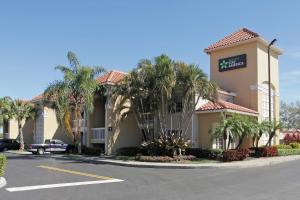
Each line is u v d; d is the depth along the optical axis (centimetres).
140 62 2788
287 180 1634
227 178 1714
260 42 3466
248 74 3456
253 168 2191
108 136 3117
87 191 1352
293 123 6988
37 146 3456
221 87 3631
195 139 2958
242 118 2670
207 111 2894
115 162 2458
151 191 1349
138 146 3198
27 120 4531
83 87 3059
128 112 3200
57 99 3117
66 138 4091
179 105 3014
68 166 2289
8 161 2655
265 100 3525
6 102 4116
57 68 3152
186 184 1526
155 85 2678
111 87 3117
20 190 1373
